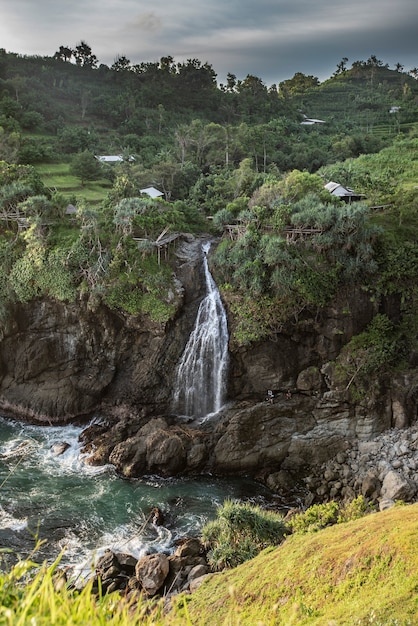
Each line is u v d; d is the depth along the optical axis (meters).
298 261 43.84
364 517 25.16
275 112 126.06
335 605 18.78
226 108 119.38
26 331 47.03
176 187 71.88
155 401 45.75
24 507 33.72
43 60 131.00
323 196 49.06
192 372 46.00
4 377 47.31
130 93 116.12
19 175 52.41
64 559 29.11
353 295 44.41
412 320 44.97
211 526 29.39
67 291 45.50
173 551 30.30
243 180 65.12
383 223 49.25
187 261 49.81
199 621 21.08
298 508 34.84
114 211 48.19
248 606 21.00
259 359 44.72
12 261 47.47
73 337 46.53
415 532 20.41
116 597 7.83
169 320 45.81
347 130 113.94
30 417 45.72
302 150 91.94
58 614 6.57
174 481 37.78
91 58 139.62
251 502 35.81
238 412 41.81
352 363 42.53
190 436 40.28
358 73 182.50
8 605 6.73
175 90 125.06
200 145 84.12
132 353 46.94
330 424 41.66
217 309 46.50
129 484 36.97
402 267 45.19
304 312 44.38
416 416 41.56
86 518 33.00
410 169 76.19
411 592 17.22
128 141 92.62
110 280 45.69
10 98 89.50
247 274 44.81
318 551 22.55
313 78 184.38
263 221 46.88
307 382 43.38
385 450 39.16
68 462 39.38
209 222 58.84
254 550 26.98
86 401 45.88
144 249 46.19
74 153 83.19
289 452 39.81
